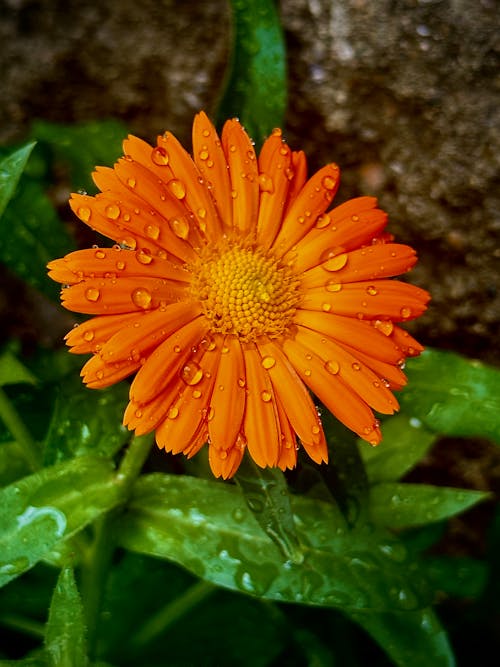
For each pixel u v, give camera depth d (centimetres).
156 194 19
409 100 24
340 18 24
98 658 24
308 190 20
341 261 20
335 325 19
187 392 19
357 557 21
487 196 24
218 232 20
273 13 22
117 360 19
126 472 21
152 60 25
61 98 26
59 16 25
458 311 26
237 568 21
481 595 25
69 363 25
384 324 19
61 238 24
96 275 19
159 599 25
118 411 22
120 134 24
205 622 25
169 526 21
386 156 25
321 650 24
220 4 25
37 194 24
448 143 24
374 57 24
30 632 24
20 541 20
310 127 25
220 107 22
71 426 21
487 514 28
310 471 21
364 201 20
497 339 26
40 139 24
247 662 24
